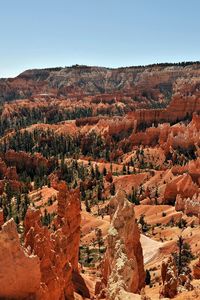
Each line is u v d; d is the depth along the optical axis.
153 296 52.78
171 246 95.25
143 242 102.81
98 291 56.59
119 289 35.38
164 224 123.81
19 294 32.19
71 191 76.38
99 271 73.69
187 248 90.62
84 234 117.44
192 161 172.62
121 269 38.56
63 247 51.50
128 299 33.69
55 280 39.53
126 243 47.91
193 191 148.25
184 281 59.16
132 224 50.25
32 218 57.50
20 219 123.81
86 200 151.38
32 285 32.72
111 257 45.56
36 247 39.38
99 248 100.69
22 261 32.25
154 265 87.88
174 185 151.75
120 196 52.84
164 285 52.28
